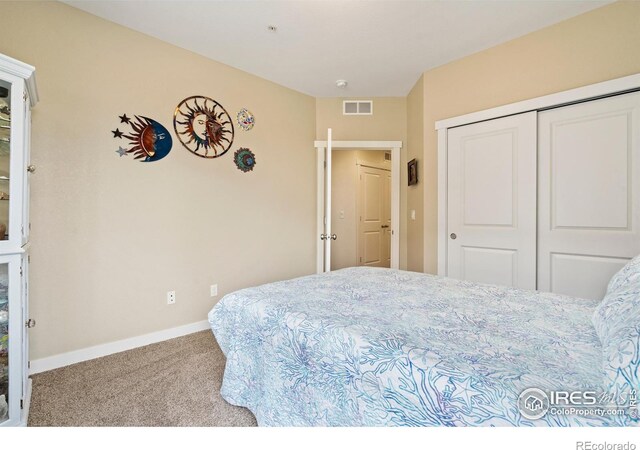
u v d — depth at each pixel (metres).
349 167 4.93
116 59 2.24
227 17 2.20
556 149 2.35
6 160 1.40
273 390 1.27
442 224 2.94
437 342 0.96
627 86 2.02
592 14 2.14
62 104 2.01
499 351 0.90
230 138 2.91
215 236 2.82
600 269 2.19
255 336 1.39
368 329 1.06
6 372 1.37
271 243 3.27
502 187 2.59
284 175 3.38
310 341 1.12
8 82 1.36
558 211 2.35
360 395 0.95
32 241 1.91
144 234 2.38
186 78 2.61
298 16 2.20
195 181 2.68
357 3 2.07
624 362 0.63
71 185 2.05
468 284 1.70
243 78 3.01
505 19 2.24
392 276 1.91
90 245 2.13
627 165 2.08
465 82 2.77
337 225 4.95
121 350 2.27
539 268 2.44
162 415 1.50
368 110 3.64
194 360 2.12
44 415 1.50
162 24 2.27
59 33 2.00
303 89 3.45
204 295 2.74
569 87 2.25
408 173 3.48
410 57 2.77
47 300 1.97
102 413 1.52
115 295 2.25
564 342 0.95
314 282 1.76
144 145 2.38
